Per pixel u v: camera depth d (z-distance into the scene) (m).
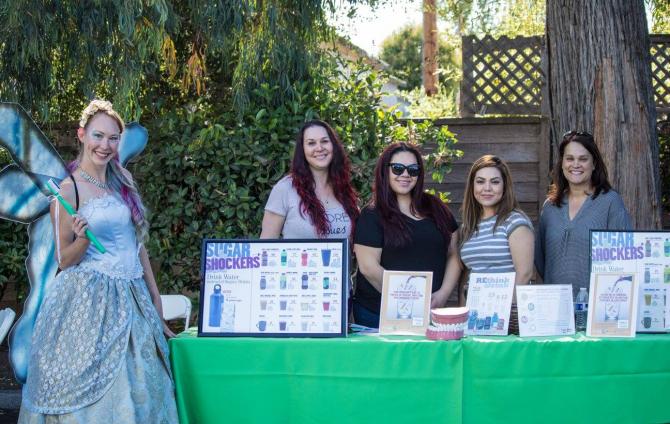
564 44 5.45
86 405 3.25
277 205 4.16
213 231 5.67
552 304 3.59
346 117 5.67
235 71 5.81
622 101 5.31
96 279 3.38
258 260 3.64
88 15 5.31
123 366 3.30
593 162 4.11
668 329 3.66
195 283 5.87
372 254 3.88
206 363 3.54
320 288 3.59
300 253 3.62
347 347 3.46
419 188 3.96
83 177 3.44
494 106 7.07
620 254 3.68
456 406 3.41
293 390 3.51
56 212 3.37
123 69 5.44
